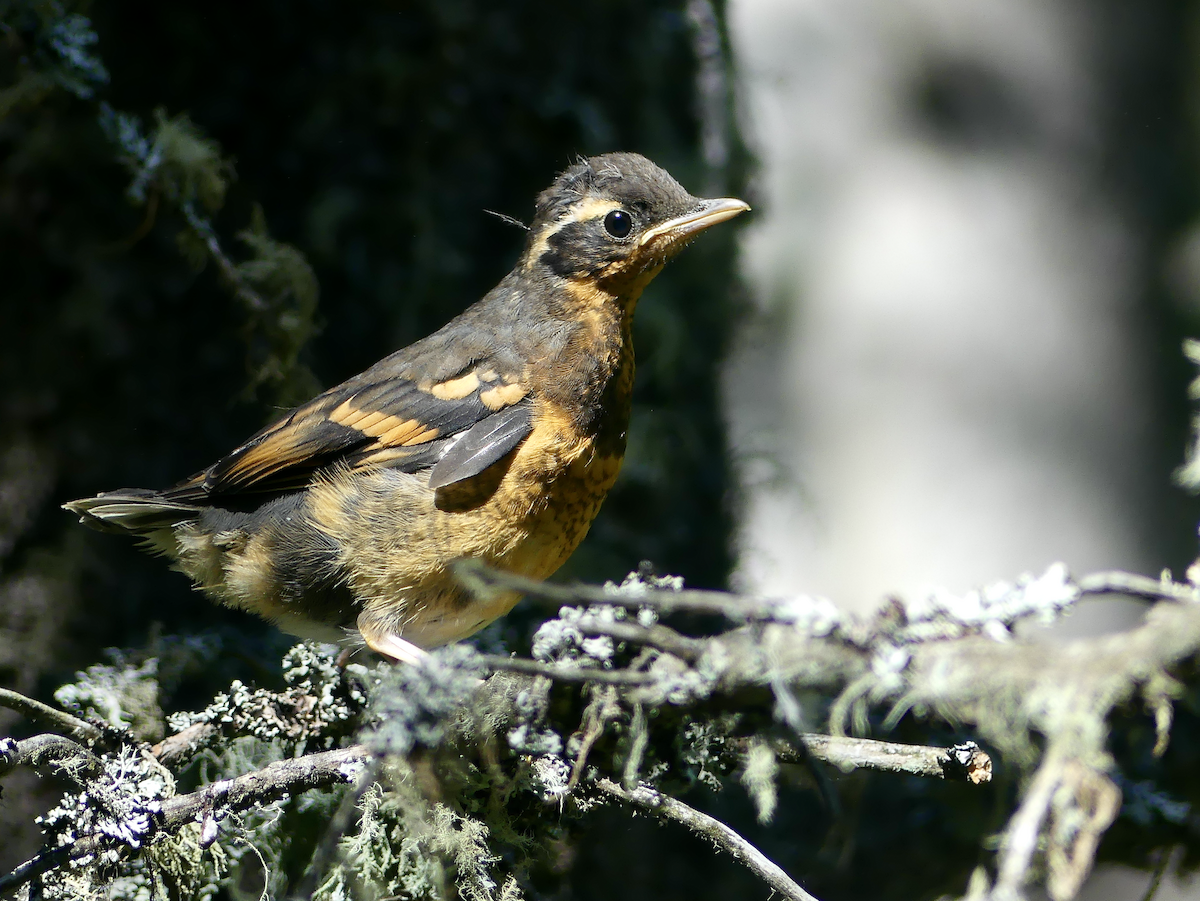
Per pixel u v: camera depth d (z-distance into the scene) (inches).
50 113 319.0
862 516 609.6
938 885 335.3
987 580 601.0
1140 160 617.6
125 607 333.4
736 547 439.5
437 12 358.9
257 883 292.4
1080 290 619.2
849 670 160.4
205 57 343.0
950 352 621.6
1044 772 139.5
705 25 430.3
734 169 440.8
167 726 295.7
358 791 208.5
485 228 368.5
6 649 312.2
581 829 231.9
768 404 623.8
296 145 352.5
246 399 336.8
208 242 324.5
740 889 355.6
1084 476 612.1
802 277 626.5
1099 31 616.4
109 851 220.5
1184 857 319.0
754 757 187.2
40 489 322.0
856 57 623.5
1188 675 141.0
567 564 378.3
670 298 412.2
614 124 386.6
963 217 621.0
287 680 285.4
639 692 182.5
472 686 209.6
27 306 322.0
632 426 396.2
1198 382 185.9
